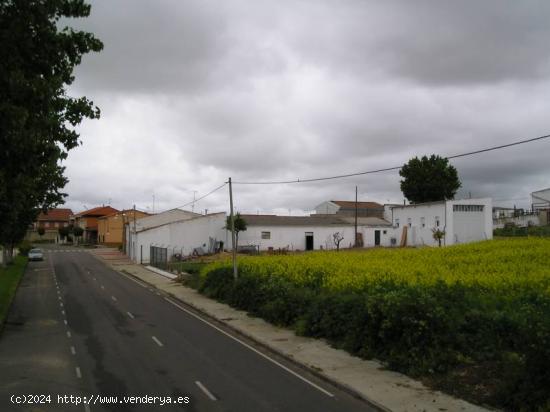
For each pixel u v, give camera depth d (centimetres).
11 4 1345
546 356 947
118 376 1270
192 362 1437
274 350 1578
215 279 2977
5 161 1434
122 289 3475
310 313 1833
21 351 1562
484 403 1040
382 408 1034
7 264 5272
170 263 5181
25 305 2680
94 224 12388
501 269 2127
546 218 6800
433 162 7512
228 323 2080
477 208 5628
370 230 6894
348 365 1377
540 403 948
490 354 1238
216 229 6406
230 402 1076
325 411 1033
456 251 3066
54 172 2609
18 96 1334
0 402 1057
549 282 1728
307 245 6656
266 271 2603
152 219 6975
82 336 1817
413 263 2520
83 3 1466
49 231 13750
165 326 2048
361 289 1839
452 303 1429
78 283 3875
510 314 1313
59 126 1587
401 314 1355
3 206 1812
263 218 6712
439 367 1234
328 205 10094
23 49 1370
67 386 1177
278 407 1052
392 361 1326
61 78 1509
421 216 6012
